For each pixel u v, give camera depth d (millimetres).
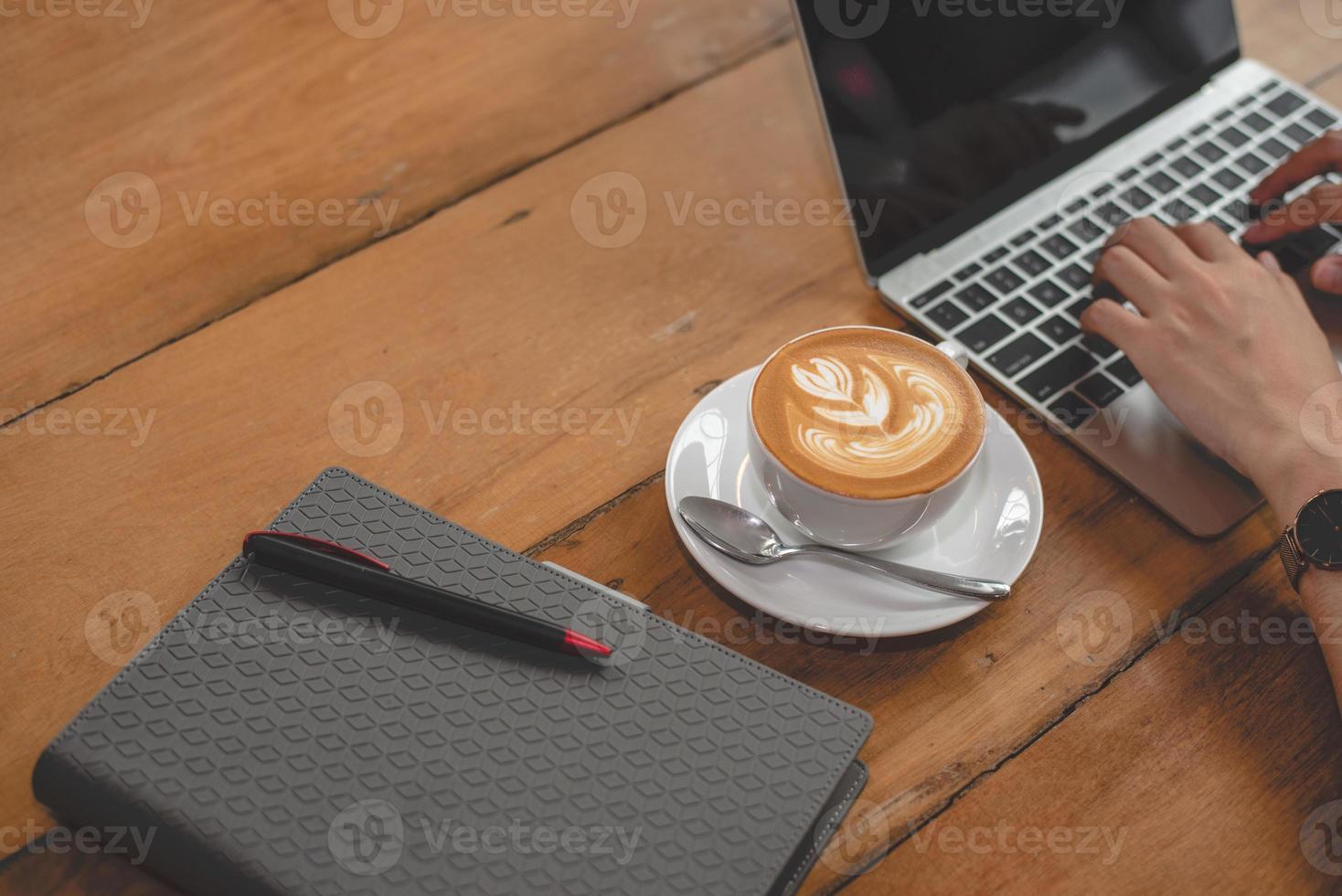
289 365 804
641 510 726
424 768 533
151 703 545
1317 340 751
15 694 636
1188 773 616
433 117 981
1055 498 731
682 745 546
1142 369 753
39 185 922
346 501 631
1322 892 576
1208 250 811
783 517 667
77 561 698
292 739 538
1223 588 691
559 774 535
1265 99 968
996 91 851
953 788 607
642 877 507
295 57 1027
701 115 989
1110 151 925
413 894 496
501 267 869
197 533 712
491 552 616
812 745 550
